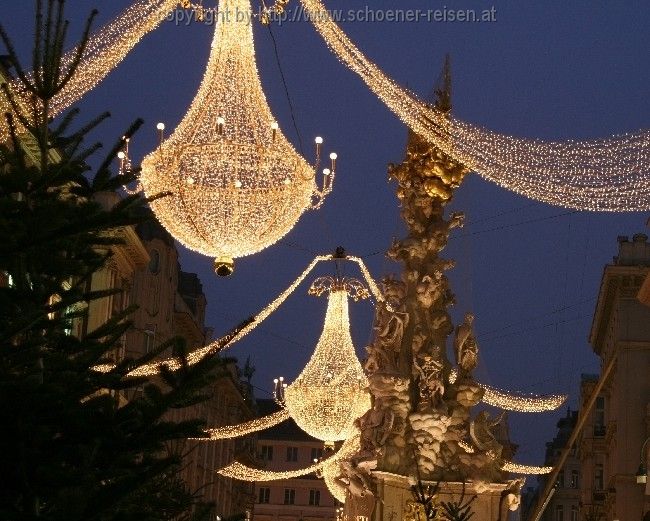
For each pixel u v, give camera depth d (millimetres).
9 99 13922
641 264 63469
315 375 32656
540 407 33344
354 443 33531
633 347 62500
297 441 115375
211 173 19141
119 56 21047
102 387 13734
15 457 12711
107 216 13031
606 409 71062
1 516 11977
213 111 19281
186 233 19562
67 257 13781
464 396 30406
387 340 30703
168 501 16625
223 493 79188
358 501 29625
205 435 13234
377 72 23375
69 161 13648
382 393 30062
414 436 29734
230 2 19391
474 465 29781
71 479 12258
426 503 20453
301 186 19531
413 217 31250
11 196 13414
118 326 14375
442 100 29078
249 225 19406
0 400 12516
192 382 12523
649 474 35094
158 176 19125
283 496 113438
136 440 12844
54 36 13805
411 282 30922
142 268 54094
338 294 33250
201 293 78625
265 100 19562
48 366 13594
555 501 95875
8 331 12750
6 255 12992
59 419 12789
